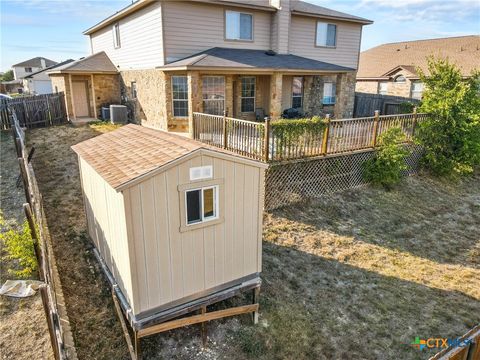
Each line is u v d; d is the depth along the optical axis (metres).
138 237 4.29
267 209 8.89
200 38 14.01
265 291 6.25
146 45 14.48
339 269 7.11
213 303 5.47
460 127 12.24
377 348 5.29
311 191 9.79
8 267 6.27
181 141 5.20
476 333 3.55
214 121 10.10
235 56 13.72
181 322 4.82
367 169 10.77
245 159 4.93
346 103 19.02
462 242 8.72
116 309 5.20
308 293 6.34
